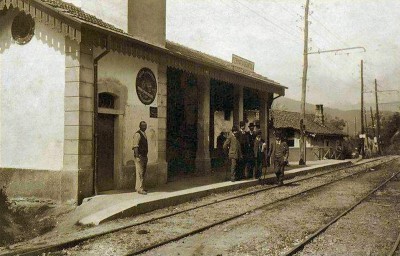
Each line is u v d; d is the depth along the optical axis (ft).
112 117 39.73
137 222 28.96
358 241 24.86
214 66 53.83
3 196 31.55
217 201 38.78
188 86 64.85
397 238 25.13
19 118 37.68
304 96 92.84
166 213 32.94
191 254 21.81
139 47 39.11
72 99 34.68
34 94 36.96
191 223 29.43
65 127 34.94
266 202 39.29
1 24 39.19
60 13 33.06
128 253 21.33
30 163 36.81
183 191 40.55
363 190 49.96
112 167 39.63
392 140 264.31
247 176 55.98
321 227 27.99
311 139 131.75
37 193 35.91
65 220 30.55
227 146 51.37
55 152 35.50
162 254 21.79
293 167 82.07
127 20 43.39
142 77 43.01
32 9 34.55
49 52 36.27
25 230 28.60
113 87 38.81
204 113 58.23
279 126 124.26
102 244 23.63
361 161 130.62
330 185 55.67
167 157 58.80
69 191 34.30
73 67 34.78
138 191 37.70
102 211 31.01
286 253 21.44
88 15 41.73
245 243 24.16
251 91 80.38
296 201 40.57
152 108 44.62
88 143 35.35
